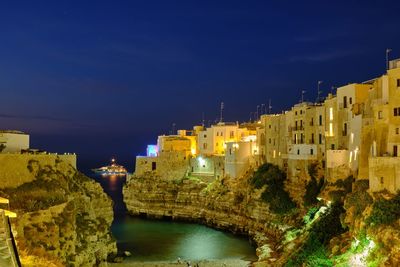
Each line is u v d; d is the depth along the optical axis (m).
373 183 59.81
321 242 66.06
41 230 57.06
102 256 74.00
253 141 120.44
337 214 69.25
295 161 99.06
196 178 132.62
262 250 81.94
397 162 57.09
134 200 134.25
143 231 109.00
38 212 58.50
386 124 63.75
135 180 136.88
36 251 51.25
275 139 111.19
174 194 129.75
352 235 59.28
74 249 62.16
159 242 96.19
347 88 83.06
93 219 74.62
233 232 107.06
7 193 62.94
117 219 127.94
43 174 69.06
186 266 75.31
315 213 81.06
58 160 74.50
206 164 132.25
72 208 65.75
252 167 117.69
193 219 123.38
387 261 48.34
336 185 78.19
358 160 74.06
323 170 91.44
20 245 45.06
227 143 122.25
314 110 96.19
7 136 79.06
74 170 78.62
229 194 114.25
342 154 79.62
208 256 83.81
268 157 113.56
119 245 92.88
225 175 122.56
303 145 96.81
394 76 62.47
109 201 81.88
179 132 166.38
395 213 53.16
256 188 105.88
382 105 64.56
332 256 59.19
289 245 75.94
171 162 136.00
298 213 92.12
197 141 150.50
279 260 71.25
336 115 87.50
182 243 95.38
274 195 100.88
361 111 77.00
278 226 93.00
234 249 89.69
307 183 94.38
